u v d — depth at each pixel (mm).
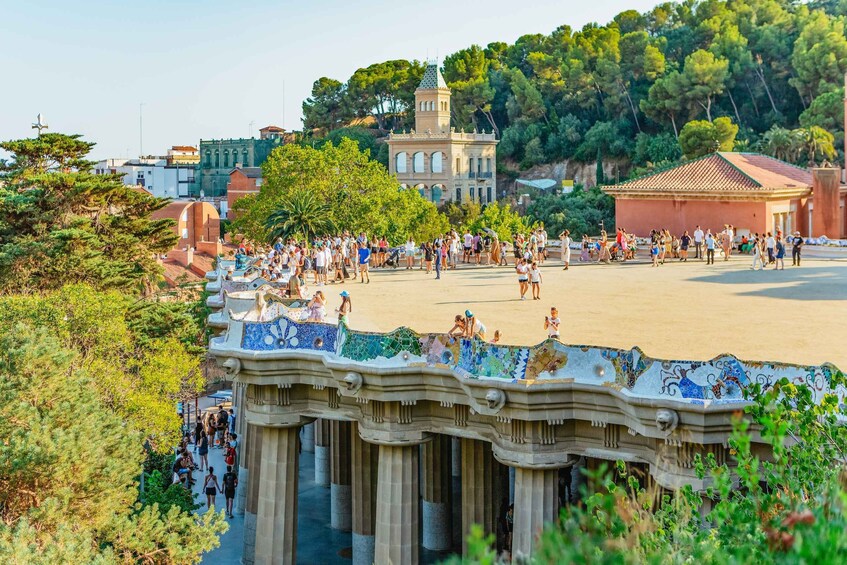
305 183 103375
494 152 183875
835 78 150875
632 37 185125
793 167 89750
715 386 24062
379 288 50188
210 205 147250
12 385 31578
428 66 182125
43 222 69375
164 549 30812
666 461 24641
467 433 29531
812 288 47750
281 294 45281
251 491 38875
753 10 181000
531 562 10984
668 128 171625
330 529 42844
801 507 13250
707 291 47156
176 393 54188
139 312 62969
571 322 37688
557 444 27141
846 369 28031
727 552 13039
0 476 28750
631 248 63781
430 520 39406
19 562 24922
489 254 63000
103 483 30188
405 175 179125
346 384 30281
